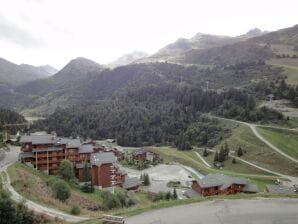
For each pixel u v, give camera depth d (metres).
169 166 158.38
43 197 55.78
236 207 35.47
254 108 197.75
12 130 193.50
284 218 31.67
